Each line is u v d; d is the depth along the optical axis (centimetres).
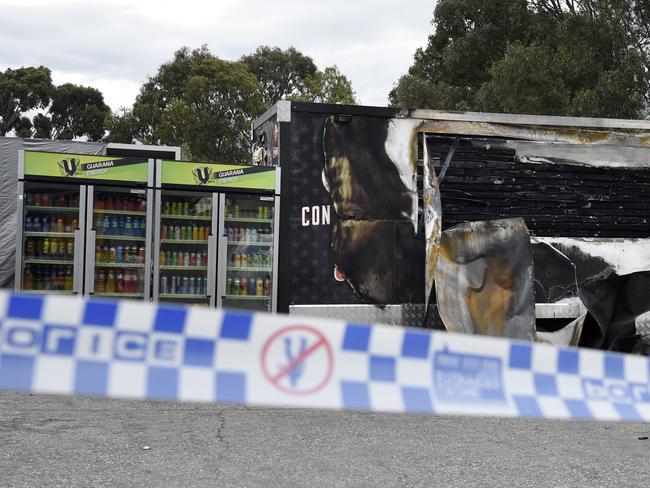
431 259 839
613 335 824
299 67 4425
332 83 4184
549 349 207
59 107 4762
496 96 2223
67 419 557
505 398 197
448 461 457
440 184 855
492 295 813
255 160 956
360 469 435
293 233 834
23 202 845
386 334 188
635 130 915
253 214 926
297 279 834
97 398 641
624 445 504
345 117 841
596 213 895
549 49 2266
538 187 881
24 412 577
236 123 3919
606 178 899
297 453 470
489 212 867
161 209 909
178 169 872
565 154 888
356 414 592
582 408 201
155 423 548
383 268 848
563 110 2098
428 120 859
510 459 463
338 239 841
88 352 159
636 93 2042
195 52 4166
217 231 887
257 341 174
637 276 820
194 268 921
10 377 152
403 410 182
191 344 168
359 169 845
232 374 170
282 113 834
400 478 418
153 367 163
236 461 448
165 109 4000
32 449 467
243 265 924
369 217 846
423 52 3127
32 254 886
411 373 190
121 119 4088
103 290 907
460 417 588
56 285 895
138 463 439
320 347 181
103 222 902
